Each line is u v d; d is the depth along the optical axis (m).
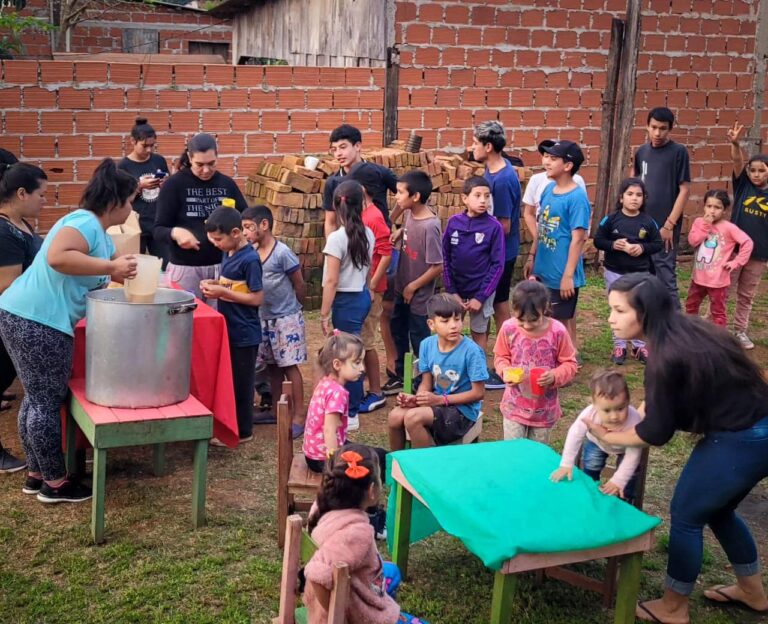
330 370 4.59
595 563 4.68
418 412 4.91
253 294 5.82
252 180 9.46
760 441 3.76
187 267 6.36
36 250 5.55
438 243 6.75
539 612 4.17
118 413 4.70
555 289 7.37
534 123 10.66
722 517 4.12
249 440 6.11
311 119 9.72
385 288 6.66
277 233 8.92
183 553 4.62
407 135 10.14
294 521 3.34
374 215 6.51
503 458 4.26
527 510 3.75
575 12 10.55
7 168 5.60
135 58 13.07
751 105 11.90
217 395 5.57
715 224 8.05
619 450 4.29
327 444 4.50
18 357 4.87
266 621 4.04
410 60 9.98
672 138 11.55
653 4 11.00
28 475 5.20
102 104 8.95
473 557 4.69
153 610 4.11
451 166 9.62
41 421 4.93
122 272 4.76
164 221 6.35
